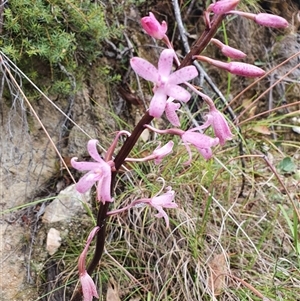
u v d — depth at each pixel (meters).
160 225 0.26
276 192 0.30
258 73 0.15
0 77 0.26
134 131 0.16
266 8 0.39
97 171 0.15
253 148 0.32
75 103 0.28
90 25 0.27
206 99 0.16
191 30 0.36
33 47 0.25
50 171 0.27
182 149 0.27
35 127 0.27
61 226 0.25
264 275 0.25
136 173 0.27
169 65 0.14
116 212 0.17
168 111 0.15
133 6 0.33
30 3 0.25
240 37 0.37
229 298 0.24
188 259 0.25
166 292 0.24
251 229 0.28
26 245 0.25
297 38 0.39
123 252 0.25
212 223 0.28
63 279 0.24
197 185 0.28
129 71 0.31
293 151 0.35
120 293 0.24
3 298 0.24
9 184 0.26
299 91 0.38
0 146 0.26
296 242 0.24
